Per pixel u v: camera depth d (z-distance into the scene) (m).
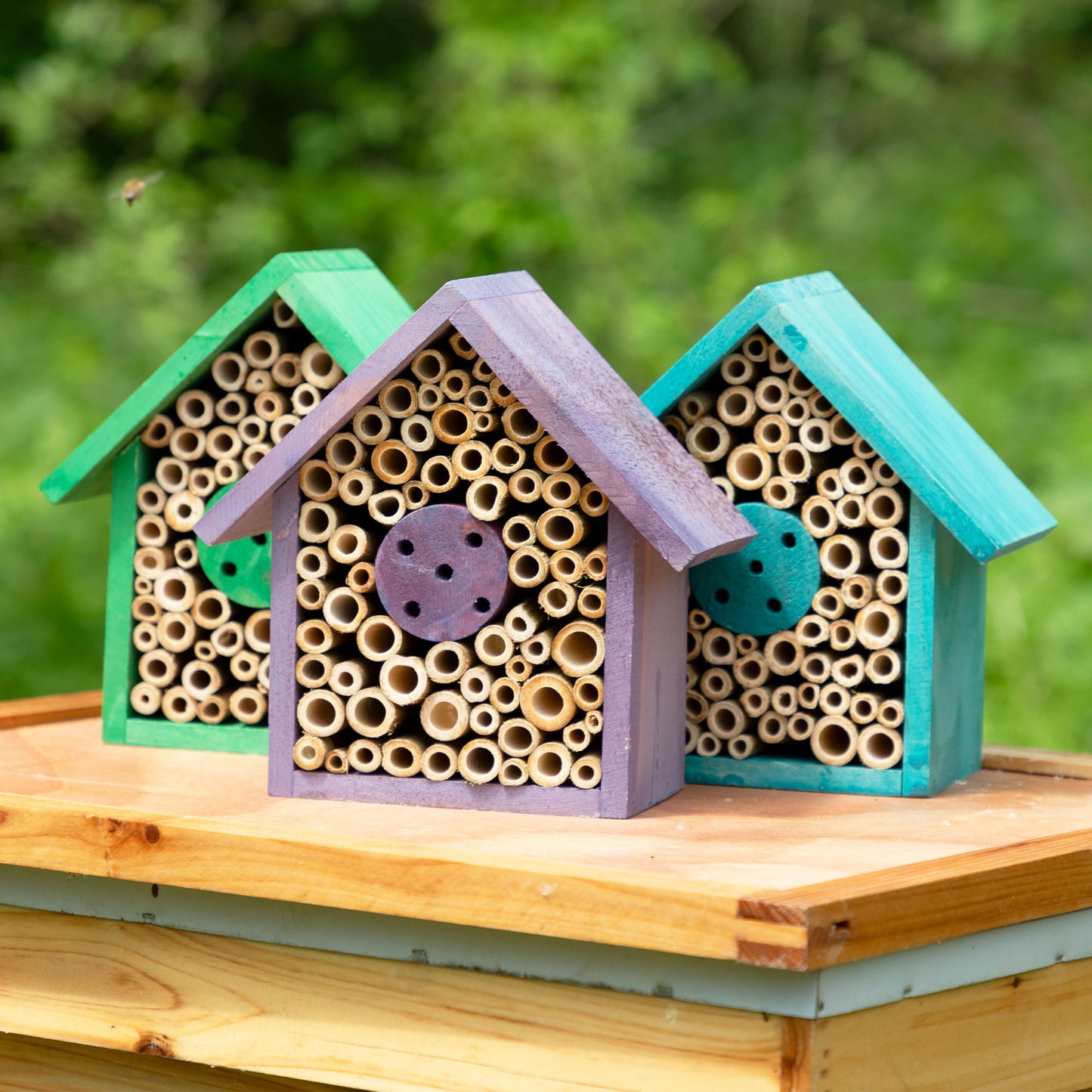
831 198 8.37
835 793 2.94
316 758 2.74
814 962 2.03
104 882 2.59
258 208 8.10
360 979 2.42
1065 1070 2.55
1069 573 6.62
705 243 8.31
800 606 2.97
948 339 7.98
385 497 2.70
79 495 3.36
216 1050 2.52
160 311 7.64
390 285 3.49
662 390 3.00
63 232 8.45
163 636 3.26
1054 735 6.14
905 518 2.90
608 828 2.55
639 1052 2.22
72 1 8.56
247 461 3.21
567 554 2.62
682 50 8.08
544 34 7.89
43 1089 2.86
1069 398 7.53
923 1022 2.29
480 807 2.68
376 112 8.38
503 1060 2.32
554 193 7.93
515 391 2.54
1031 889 2.39
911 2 8.87
